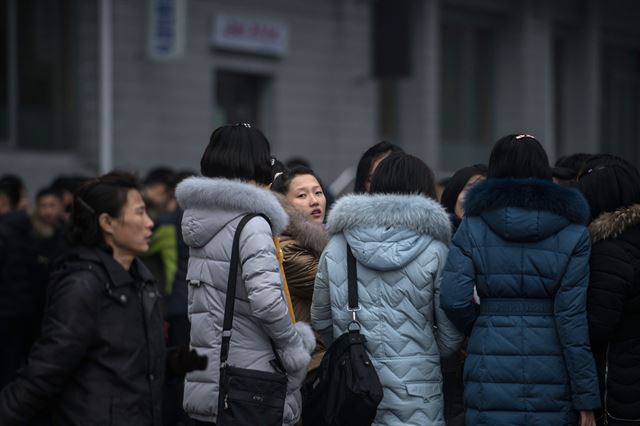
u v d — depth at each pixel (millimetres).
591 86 54688
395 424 11828
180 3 33938
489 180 11719
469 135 49625
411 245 11797
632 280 11711
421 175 12242
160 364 10289
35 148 32875
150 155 35094
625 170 12188
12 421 9695
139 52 34562
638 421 11898
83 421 9867
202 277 11672
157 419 10188
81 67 33562
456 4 48000
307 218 13289
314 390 12070
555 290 11523
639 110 60594
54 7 33344
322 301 12344
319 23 41188
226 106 38719
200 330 11719
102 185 10250
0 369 21328
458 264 11672
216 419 11461
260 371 11469
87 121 33562
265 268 11305
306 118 40719
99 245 10273
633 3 57688
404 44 41875
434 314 12055
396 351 11859
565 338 11406
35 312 21250
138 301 10219
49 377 9695
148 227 10391
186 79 36344
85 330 9828
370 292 11961
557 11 52594
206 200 11594
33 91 32875
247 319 11539
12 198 22109
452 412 13094
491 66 50688
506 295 11617
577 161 15477
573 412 11562
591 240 11852
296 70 40281
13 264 21000
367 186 14586
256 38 38469
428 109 45406
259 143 11953
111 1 33500
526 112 50125
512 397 11469
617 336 11930
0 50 32156
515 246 11594
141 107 34812
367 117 43000
